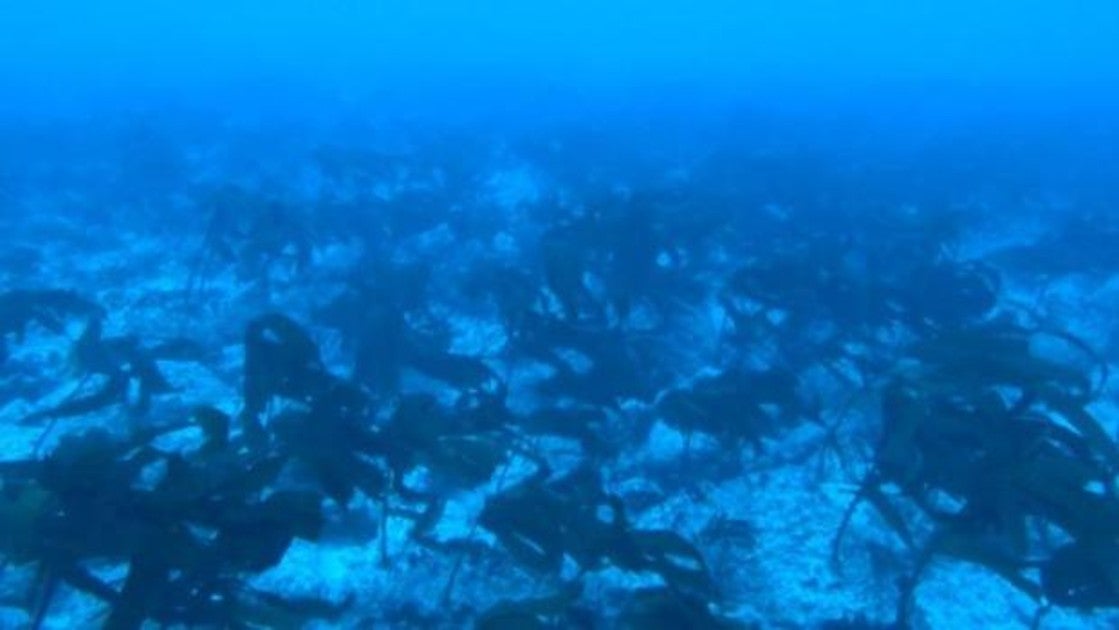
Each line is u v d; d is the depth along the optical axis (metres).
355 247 11.62
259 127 25.38
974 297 8.24
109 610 4.02
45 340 8.39
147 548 3.49
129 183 16.91
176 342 6.66
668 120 27.89
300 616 4.06
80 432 6.32
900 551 5.24
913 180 17.72
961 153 20.88
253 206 11.16
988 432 4.55
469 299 9.05
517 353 7.16
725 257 11.49
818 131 26.00
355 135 24.22
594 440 5.59
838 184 15.86
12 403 6.93
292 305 9.23
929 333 7.54
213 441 4.27
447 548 4.83
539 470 4.95
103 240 12.70
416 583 4.89
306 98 35.41
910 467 4.46
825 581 5.02
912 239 10.64
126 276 10.77
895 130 27.97
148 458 3.87
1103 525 3.95
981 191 17.22
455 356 6.52
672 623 3.87
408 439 4.69
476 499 5.66
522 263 10.24
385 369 6.57
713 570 5.06
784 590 4.94
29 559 3.54
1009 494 4.22
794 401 6.02
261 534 3.70
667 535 4.16
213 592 3.76
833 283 7.93
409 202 12.91
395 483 4.59
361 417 4.83
